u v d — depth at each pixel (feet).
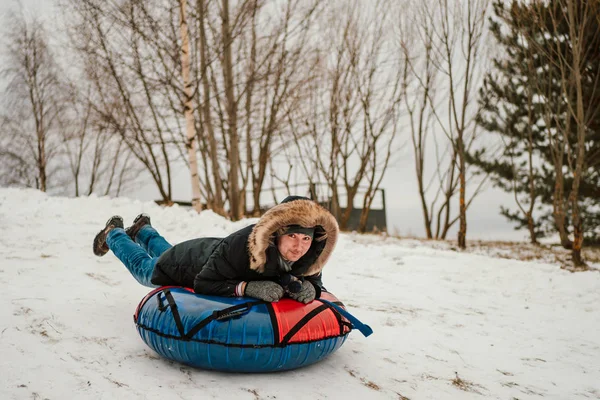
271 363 11.41
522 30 45.03
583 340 18.13
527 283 28.71
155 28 46.39
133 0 45.34
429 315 19.99
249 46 62.34
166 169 70.79
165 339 11.37
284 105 63.72
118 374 10.97
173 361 12.08
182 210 43.29
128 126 54.80
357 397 11.03
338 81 66.28
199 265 12.75
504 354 15.65
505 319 20.58
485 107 63.21
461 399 11.62
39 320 14.03
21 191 52.01
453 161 59.67
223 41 52.13
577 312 23.04
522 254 47.21
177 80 50.47
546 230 66.03
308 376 11.95
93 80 59.41
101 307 16.17
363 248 35.53
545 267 33.14
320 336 11.81
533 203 59.36
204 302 11.60
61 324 13.93
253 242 11.37
